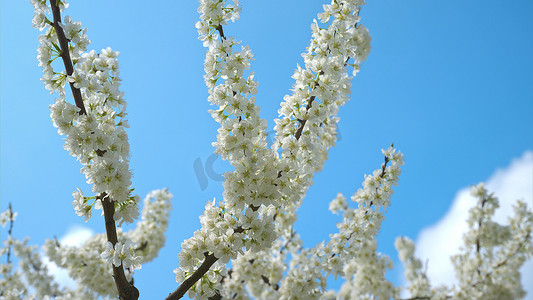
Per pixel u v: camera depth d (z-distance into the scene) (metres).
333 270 1.32
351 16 1.16
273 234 1.11
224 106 1.13
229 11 1.15
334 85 1.16
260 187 1.11
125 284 1.10
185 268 1.12
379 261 1.52
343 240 1.33
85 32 1.10
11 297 1.30
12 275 1.55
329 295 1.58
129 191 1.09
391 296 1.56
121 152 1.09
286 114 1.16
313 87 1.15
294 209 1.46
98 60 1.11
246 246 1.11
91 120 1.07
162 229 1.63
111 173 1.08
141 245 1.60
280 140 1.15
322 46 1.16
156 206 1.64
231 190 1.11
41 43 1.08
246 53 1.13
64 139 1.08
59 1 1.08
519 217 1.72
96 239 1.56
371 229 1.32
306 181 1.17
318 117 1.15
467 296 1.61
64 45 1.08
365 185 1.32
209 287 1.14
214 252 1.11
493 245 1.67
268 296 1.46
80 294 1.46
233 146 1.11
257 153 1.12
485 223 1.66
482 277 1.65
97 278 1.43
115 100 1.11
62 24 1.07
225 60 1.13
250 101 1.12
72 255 1.46
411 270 1.95
